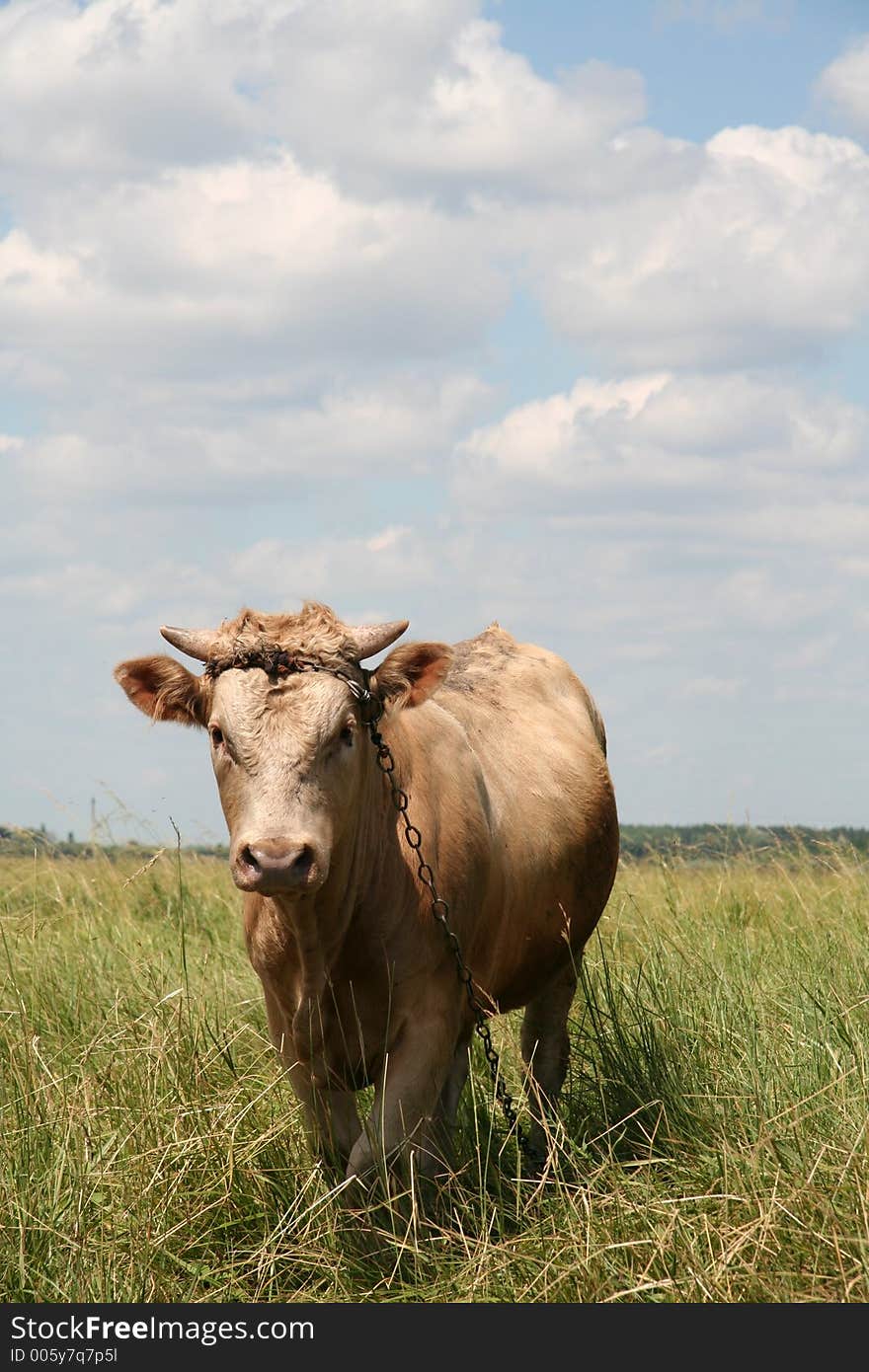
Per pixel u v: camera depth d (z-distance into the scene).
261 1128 5.42
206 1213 4.92
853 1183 4.31
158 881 9.91
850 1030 5.52
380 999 5.16
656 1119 5.41
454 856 5.39
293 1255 4.75
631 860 10.47
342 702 4.68
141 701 5.08
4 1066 5.49
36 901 9.00
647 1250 4.25
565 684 7.05
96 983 7.01
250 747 4.56
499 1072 5.85
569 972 6.54
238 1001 6.83
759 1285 4.03
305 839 4.37
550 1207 4.80
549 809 6.19
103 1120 5.30
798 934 7.57
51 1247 4.42
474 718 6.21
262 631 4.86
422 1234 4.79
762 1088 5.23
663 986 6.38
